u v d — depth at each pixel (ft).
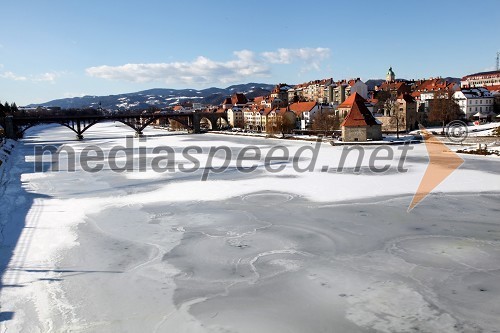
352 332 55.36
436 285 67.72
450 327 55.72
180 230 99.40
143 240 92.38
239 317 59.47
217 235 95.04
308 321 58.18
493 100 436.35
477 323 56.49
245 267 76.54
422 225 98.94
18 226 104.47
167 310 61.52
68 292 67.31
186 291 67.46
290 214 111.45
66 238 94.38
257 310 61.31
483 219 102.53
